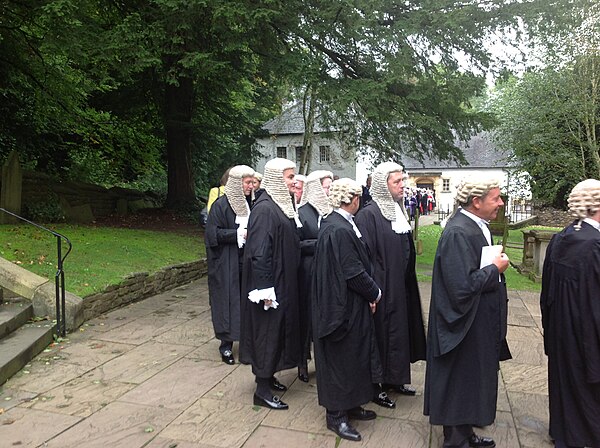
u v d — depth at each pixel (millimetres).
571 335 2920
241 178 4594
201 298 7402
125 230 10750
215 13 9586
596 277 2826
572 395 2945
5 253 6770
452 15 10211
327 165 31484
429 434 3221
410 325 3830
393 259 3604
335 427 3184
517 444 3123
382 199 3711
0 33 11031
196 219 14648
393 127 12695
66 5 8891
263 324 3562
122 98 15430
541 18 10953
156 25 10344
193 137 17344
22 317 5098
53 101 13086
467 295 2705
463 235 2777
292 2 10609
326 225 3205
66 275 6371
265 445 3070
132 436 3176
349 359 3137
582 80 14633
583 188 2980
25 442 3086
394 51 11281
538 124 15695
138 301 7098
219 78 12773
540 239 8875
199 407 3613
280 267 3582
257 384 3654
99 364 4480
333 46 11922
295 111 24438
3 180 9156
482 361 2797
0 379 3914
